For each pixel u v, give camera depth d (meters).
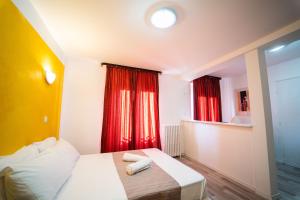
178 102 3.90
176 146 3.60
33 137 1.56
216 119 4.08
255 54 2.10
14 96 1.21
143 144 3.22
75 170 1.62
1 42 1.03
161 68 3.37
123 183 1.36
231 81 4.47
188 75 3.63
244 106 4.07
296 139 3.06
